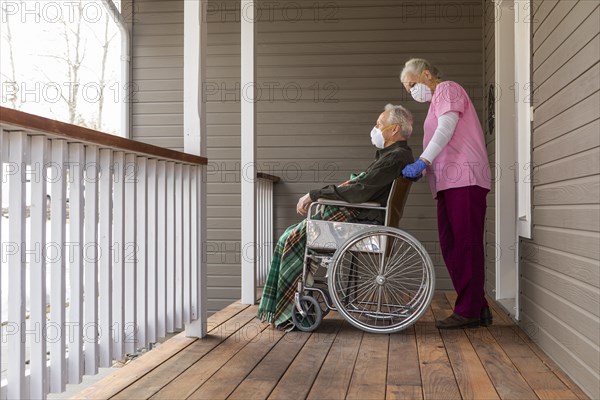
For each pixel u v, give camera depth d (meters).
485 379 2.61
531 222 3.32
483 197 3.62
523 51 3.68
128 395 2.40
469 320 3.64
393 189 3.59
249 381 2.60
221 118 6.23
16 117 1.76
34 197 2.02
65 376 2.20
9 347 1.93
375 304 3.74
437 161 3.64
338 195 3.60
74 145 2.23
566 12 2.63
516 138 3.77
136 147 2.61
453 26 5.89
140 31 6.35
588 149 2.33
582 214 2.43
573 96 2.54
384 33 5.99
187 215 3.38
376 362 2.91
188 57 3.47
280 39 6.11
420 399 2.34
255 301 4.74
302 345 3.29
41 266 2.03
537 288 3.22
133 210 2.70
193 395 2.40
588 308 2.35
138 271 2.82
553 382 2.56
